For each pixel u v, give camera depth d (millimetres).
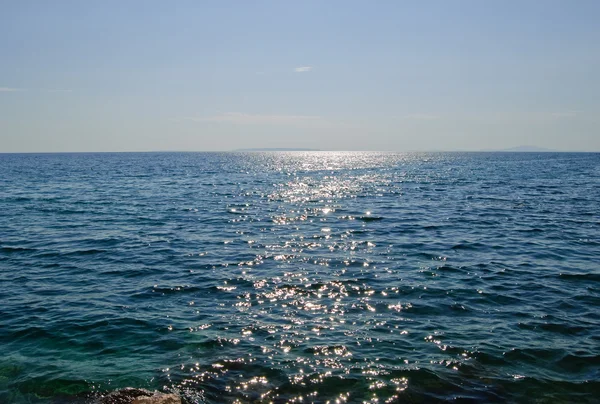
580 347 9641
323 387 8195
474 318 11312
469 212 29359
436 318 11336
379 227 24125
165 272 15680
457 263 16625
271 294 13273
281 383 8328
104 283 14438
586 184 49781
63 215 28297
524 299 12688
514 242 20188
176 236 21922
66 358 9344
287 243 20312
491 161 132625
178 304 12461
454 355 9305
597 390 8031
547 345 9734
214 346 9820
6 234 22203
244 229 23766
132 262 17047
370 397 7887
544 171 77125
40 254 18266
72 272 15727
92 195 39812
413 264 16547
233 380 8445
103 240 20906
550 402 7691
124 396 7668
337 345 9820
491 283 14172
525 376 8492
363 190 44844
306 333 10477
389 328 10719
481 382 8305
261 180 60062
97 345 9906
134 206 32750
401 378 8445
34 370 8859
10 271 15828
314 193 42156
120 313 11750
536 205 32406
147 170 84750
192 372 8727
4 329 10727
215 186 50219
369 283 14242
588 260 16922
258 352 9523
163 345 9875
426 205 32969
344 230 23328
